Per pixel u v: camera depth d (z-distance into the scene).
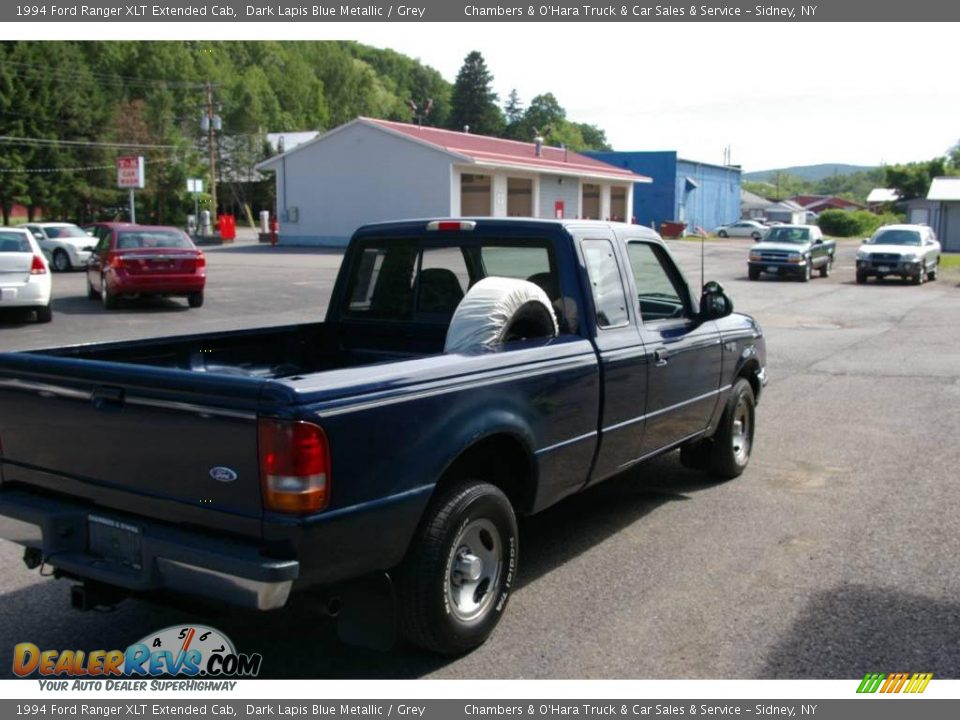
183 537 3.49
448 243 5.49
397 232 5.68
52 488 4.02
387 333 5.81
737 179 75.81
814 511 6.19
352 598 3.82
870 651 4.16
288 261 33.28
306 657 4.18
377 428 3.56
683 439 6.07
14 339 14.21
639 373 5.27
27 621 4.55
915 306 21.05
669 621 4.47
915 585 4.90
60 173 63.66
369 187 41.34
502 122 101.06
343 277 6.00
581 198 48.88
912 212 51.28
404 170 40.12
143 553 3.55
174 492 3.57
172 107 79.50
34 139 62.28
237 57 104.56
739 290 25.48
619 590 4.86
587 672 3.99
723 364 6.45
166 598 3.90
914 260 27.09
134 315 17.39
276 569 3.25
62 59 64.94
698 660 4.09
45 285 15.84
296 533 3.29
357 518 3.49
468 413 3.99
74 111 64.62
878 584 4.91
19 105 62.00
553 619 4.50
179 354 5.10
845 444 8.10
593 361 4.85
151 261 17.89
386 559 3.69
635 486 6.82
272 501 3.30
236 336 5.42
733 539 5.64
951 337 15.54
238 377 3.41
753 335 7.02
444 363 3.95
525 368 4.36
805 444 8.11
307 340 5.93
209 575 3.38
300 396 3.29
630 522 5.98
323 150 42.41
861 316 18.97
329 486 3.37
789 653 4.14
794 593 4.80
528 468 4.48
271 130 98.50
